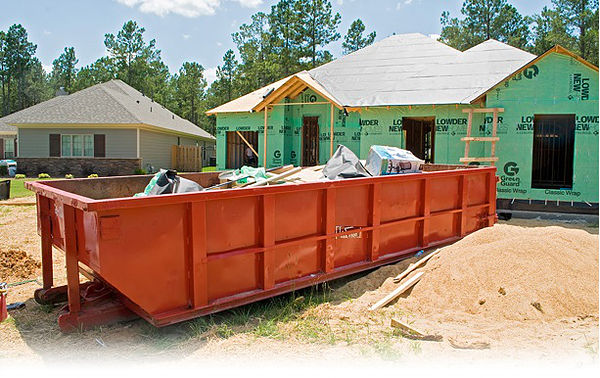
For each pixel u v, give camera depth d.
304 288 5.50
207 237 4.37
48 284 5.27
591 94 11.95
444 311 5.07
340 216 5.57
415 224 6.66
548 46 32.78
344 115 15.99
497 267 5.51
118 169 26.70
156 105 37.53
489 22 37.69
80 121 26.52
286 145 17.80
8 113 58.47
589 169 12.02
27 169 27.17
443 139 14.59
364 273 6.16
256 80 41.78
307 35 39.75
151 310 4.04
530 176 12.58
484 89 14.46
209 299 4.44
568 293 5.08
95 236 3.83
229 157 19.62
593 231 10.53
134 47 54.62
